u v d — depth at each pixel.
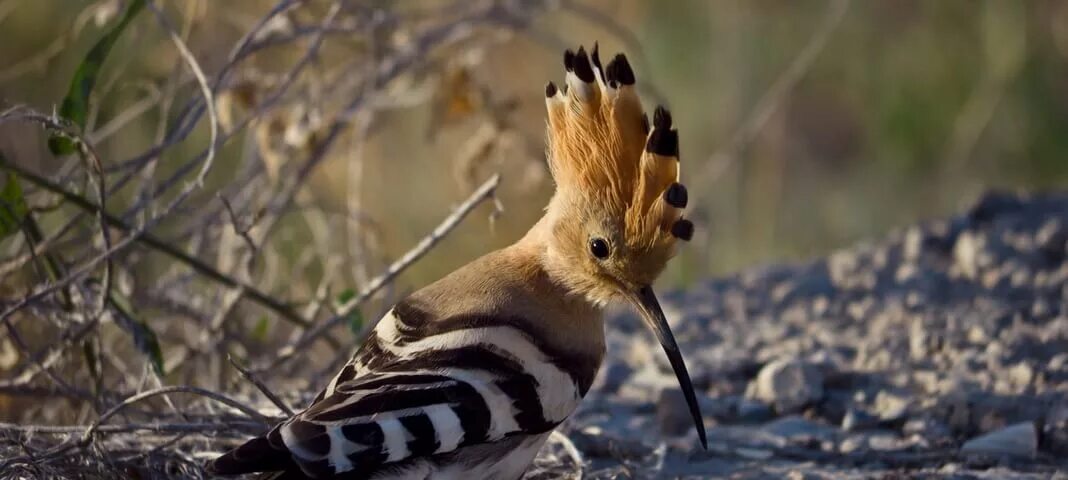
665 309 12.81
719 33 16.83
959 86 17.70
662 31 16.67
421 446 7.12
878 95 17.69
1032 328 11.19
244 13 12.90
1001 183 17.56
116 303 9.60
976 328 11.16
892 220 17.30
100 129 11.55
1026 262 12.56
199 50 12.08
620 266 8.18
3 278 9.90
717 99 16.70
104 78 12.45
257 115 10.31
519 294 8.09
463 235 14.41
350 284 12.80
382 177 14.57
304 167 11.11
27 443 8.42
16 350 9.85
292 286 11.70
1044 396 9.85
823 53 17.50
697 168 16.53
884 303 12.22
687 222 8.09
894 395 10.16
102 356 9.60
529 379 7.62
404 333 7.72
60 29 13.44
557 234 8.30
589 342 8.21
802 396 10.25
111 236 10.19
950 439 9.64
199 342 10.37
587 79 8.23
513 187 14.16
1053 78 17.62
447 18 12.80
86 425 8.83
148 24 12.05
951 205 17.28
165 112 10.84
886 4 17.94
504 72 15.62
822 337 11.61
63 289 9.52
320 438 6.92
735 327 12.12
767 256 16.08
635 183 8.12
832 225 17.14
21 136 12.38
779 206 16.75
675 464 9.42
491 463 7.57
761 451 9.62
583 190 8.24
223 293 10.88
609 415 10.38
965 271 12.68
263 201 11.33
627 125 8.14
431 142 13.16
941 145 17.59
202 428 8.38
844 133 17.64
